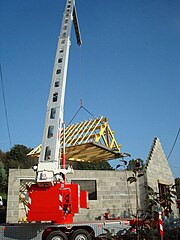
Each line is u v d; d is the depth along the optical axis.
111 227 11.01
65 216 10.21
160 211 7.97
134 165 7.26
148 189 6.72
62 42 13.38
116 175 17.34
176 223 12.21
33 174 15.86
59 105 11.68
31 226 10.72
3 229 10.70
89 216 16.12
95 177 16.92
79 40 16.86
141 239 6.61
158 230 7.55
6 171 42.94
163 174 20.56
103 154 23.31
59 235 10.52
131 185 17.39
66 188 10.44
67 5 14.79
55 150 10.82
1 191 37.41
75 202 10.41
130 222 11.16
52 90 12.09
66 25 13.98
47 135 11.14
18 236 10.62
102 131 21.80
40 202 10.16
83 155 23.44
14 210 15.05
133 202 17.03
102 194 16.73
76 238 10.61
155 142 20.81
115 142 23.73
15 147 51.84
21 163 47.00
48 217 10.00
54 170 10.49
